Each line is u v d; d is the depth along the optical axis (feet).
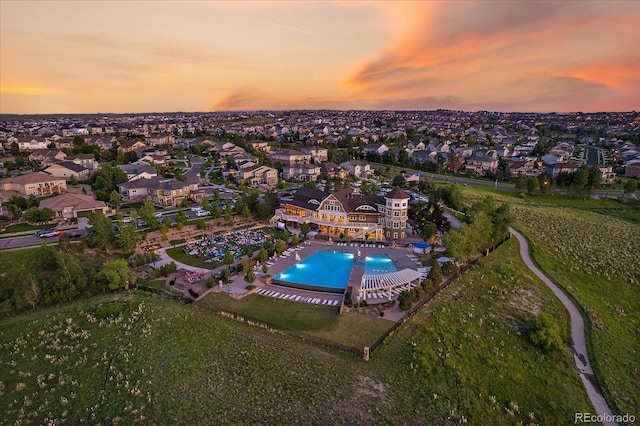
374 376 162.09
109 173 433.48
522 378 173.78
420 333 189.98
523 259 298.56
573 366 188.65
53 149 606.55
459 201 402.52
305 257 287.28
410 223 353.31
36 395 153.38
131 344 180.65
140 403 147.33
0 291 216.95
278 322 201.67
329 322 201.46
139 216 334.85
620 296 261.44
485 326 203.72
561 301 242.37
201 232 329.72
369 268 267.80
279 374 160.66
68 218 329.72
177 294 228.43
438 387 158.81
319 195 357.61
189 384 156.25
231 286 239.50
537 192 503.61
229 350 176.86
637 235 360.48
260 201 393.70
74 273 226.58
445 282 245.45
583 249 319.88
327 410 143.02
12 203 343.46
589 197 494.18
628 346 210.38
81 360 170.91
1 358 174.29
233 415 140.46
